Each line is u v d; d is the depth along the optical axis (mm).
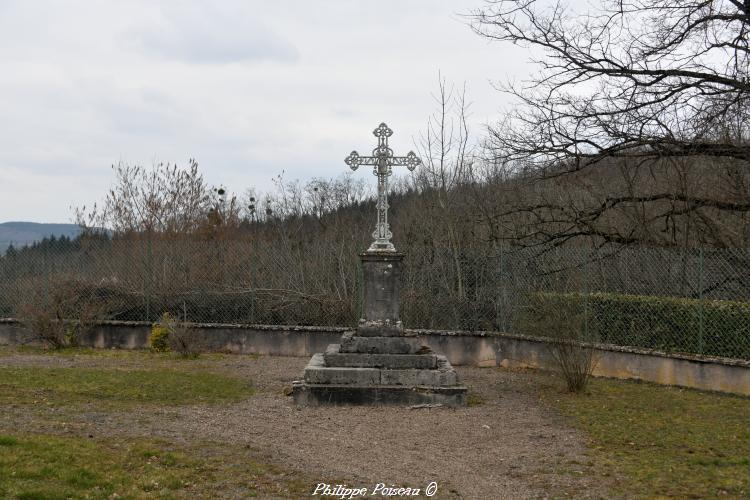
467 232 21141
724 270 12211
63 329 16922
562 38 13680
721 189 14547
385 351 11141
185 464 7191
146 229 22562
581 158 14422
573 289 13758
